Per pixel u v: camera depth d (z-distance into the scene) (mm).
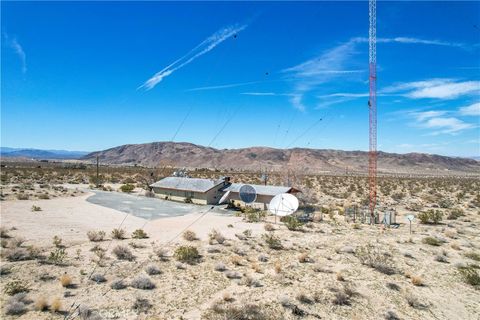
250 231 32281
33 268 20609
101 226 34812
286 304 17516
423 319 16875
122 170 142000
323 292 19312
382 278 21797
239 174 127250
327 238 32031
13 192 57344
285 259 25000
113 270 21219
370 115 52531
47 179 89688
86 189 72750
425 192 85938
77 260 22672
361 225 39469
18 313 15305
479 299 19250
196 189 55250
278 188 53219
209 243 28641
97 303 16734
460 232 36250
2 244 25172
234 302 17594
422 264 24781
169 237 30844
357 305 17969
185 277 20719
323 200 64312
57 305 15719
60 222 35562
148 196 62594
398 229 37594
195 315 16062
